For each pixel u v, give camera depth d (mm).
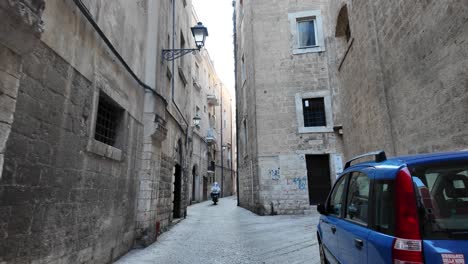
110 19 5480
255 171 14617
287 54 14633
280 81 14414
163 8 9055
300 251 6262
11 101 2537
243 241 7613
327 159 13859
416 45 4977
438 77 4418
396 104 5852
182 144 13086
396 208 2117
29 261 3109
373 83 6723
